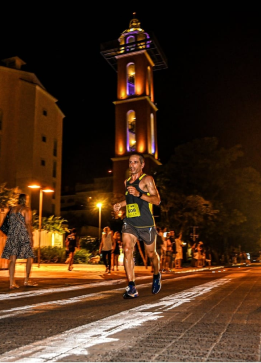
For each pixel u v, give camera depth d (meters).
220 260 44.75
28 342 2.53
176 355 2.16
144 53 51.22
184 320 3.31
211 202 36.53
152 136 51.16
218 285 7.48
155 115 52.94
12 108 36.25
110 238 13.60
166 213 32.78
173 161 36.91
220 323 3.16
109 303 4.63
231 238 47.53
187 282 8.78
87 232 55.34
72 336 2.69
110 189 70.25
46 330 2.94
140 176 4.98
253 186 40.50
